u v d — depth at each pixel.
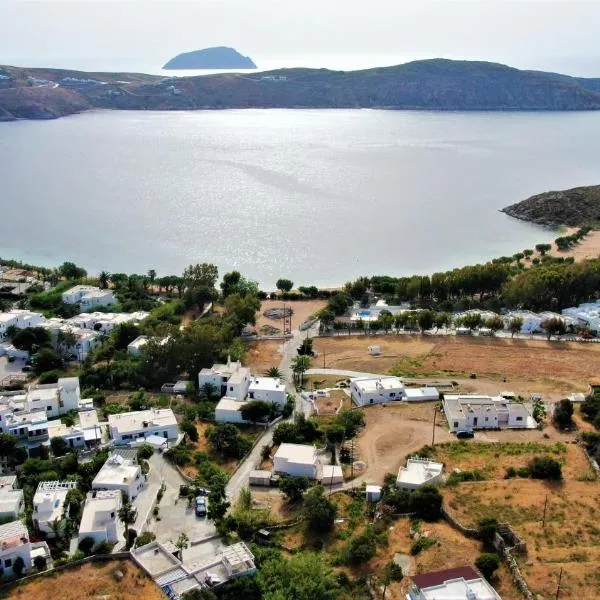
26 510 128.88
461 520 123.94
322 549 121.94
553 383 198.38
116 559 113.44
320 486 138.25
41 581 108.25
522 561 110.19
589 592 102.50
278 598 101.69
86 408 176.88
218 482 139.62
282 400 183.88
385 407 182.38
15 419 163.12
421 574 103.31
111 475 137.00
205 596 103.50
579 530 119.50
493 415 169.12
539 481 138.62
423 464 145.50
